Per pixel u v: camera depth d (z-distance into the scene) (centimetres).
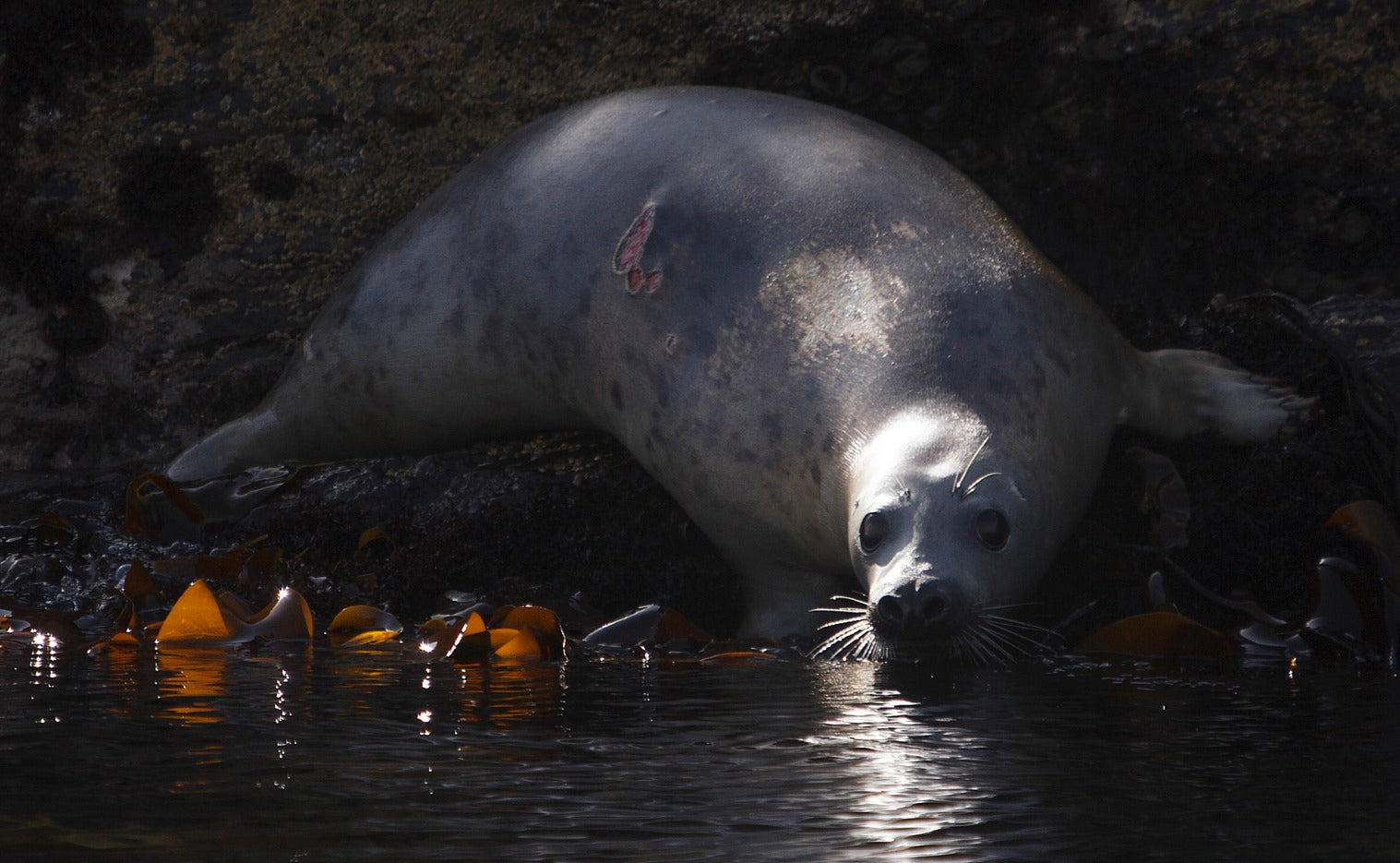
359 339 2198
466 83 2528
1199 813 654
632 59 2495
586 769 752
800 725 908
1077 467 1638
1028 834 612
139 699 999
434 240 2166
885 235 1780
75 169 2569
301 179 2552
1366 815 650
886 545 1425
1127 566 1670
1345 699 1048
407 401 2188
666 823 631
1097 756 797
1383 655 1372
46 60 2570
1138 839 605
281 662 1249
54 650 1338
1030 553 1495
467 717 927
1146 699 1050
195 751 796
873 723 918
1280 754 802
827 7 2431
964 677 1201
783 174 1886
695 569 1861
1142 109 2366
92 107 2569
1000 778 731
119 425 2550
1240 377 1912
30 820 635
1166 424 1848
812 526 1684
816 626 1722
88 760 770
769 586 1798
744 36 2455
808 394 1675
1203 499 1773
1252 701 1030
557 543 1902
